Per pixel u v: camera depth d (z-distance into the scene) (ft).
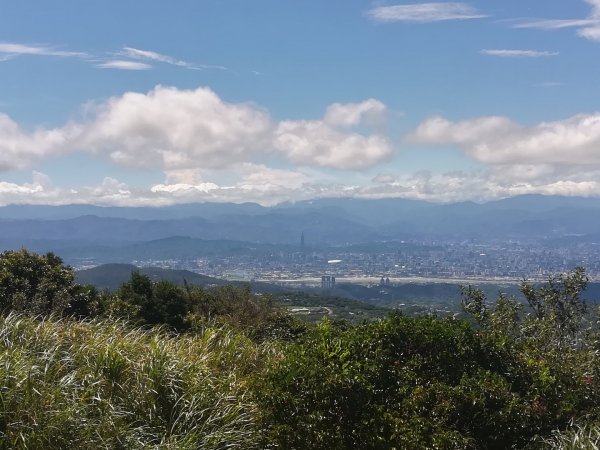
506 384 16.16
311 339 18.03
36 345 18.40
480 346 17.66
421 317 18.63
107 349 18.56
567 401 16.81
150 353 18.85
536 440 15.38
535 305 31.22
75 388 16.34
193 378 18.21
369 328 18.13
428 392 15.61
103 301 40.86
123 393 17.33
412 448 14.37
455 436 14.28
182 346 21.09
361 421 15.43
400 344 17.51
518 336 28.40
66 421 14.73
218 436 16.28
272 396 16.08
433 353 17.21
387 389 16.29
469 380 15.88
